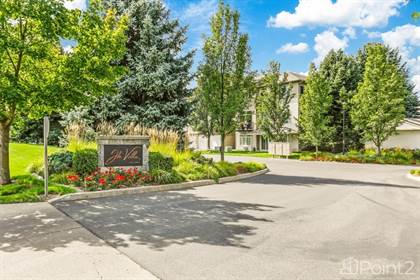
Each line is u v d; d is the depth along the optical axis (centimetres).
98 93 1012
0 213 671
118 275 377
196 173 1239
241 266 408
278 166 2153
